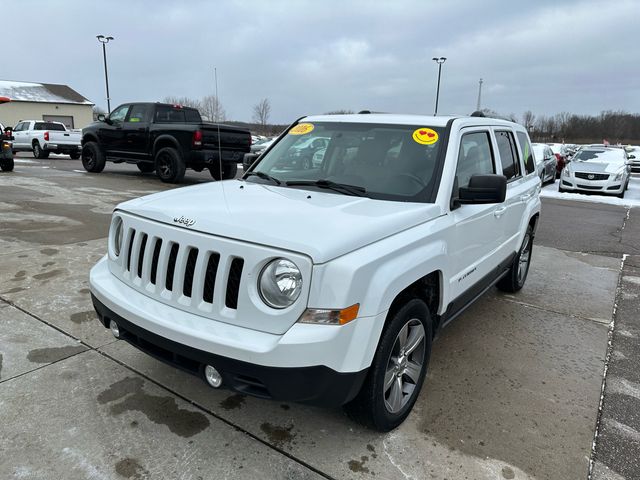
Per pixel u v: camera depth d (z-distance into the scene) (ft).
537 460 8.80
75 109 159.33
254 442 8.84
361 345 7.73
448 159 10.94
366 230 8.24
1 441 8.46
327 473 8.18
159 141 43.09
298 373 7.34
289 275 7.47
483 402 10.62
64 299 14.69
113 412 9.43
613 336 14.74
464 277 11.66
